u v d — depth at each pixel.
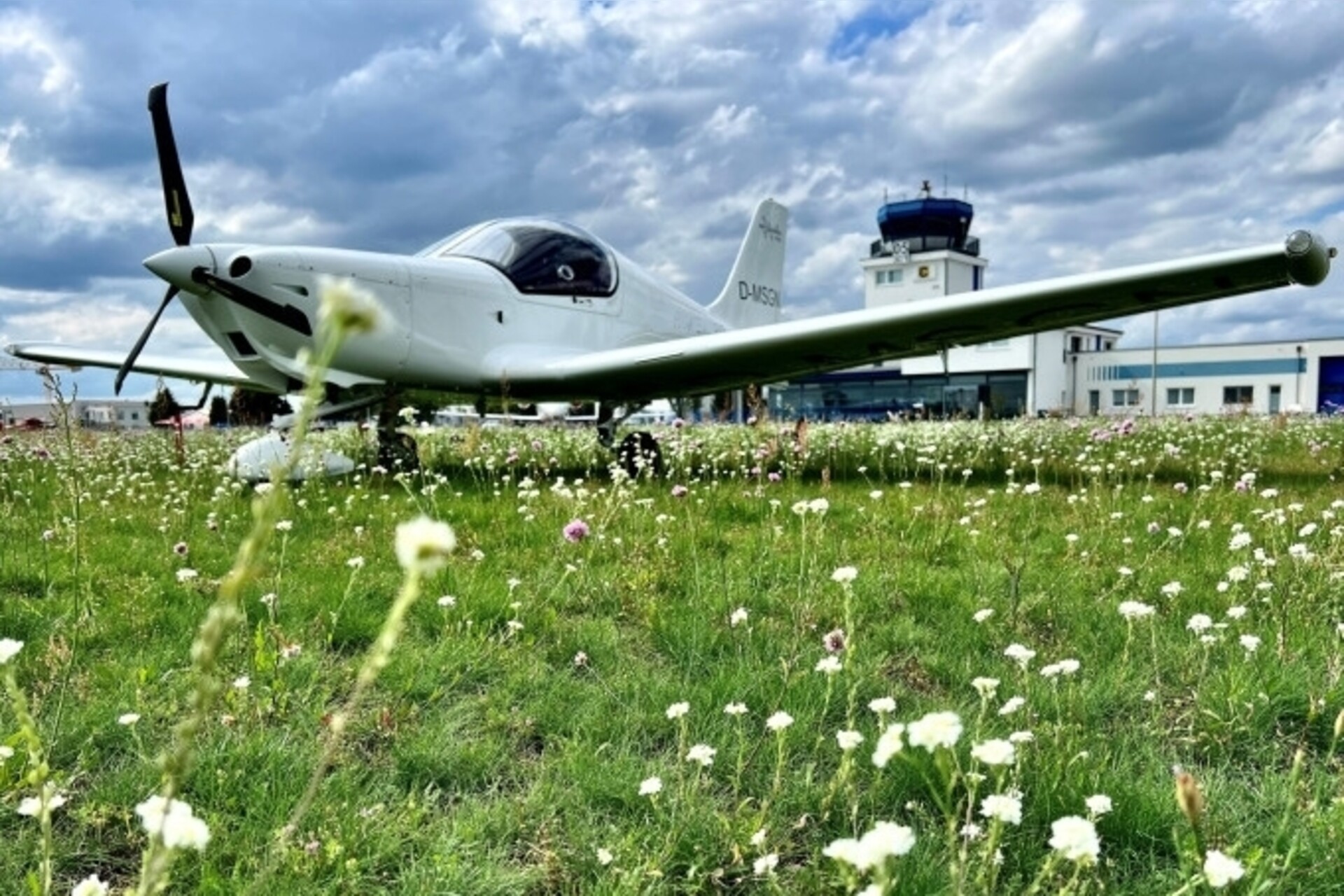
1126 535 4.67
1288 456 9.40
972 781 1.41
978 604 3.31
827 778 2.05
